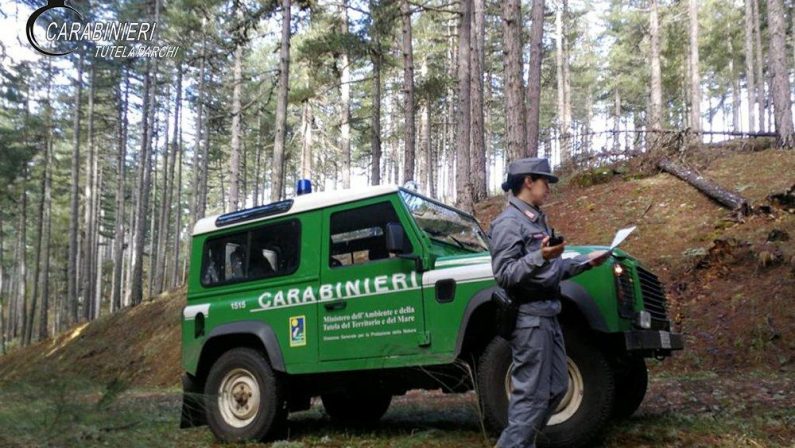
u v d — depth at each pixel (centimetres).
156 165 4216
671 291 948
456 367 481
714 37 3634
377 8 1872
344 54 2278
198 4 2362
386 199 519
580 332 434
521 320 368
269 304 560
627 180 1458
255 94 3241
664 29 3569
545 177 389
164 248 3183
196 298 617
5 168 2241
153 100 2756
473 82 1961
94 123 3569
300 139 4006
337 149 3691
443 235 543
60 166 3728
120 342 1948
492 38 3631
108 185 4878
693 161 1442
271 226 582
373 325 502
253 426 545
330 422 648
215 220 623
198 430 640
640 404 572
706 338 820
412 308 486
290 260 560
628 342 424
